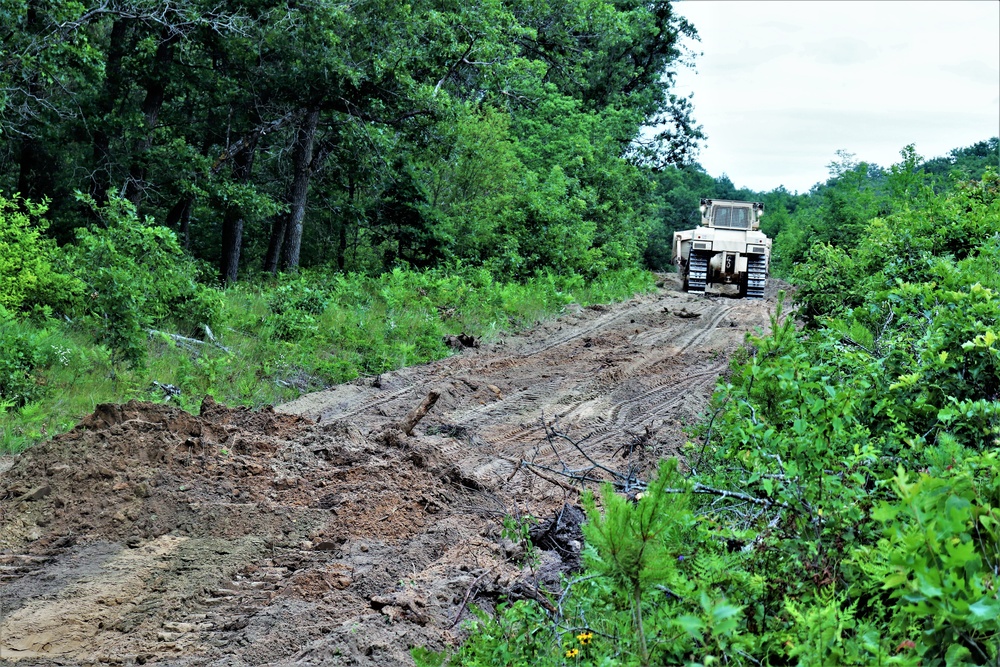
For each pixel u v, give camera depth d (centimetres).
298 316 1491
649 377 1365
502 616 442
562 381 1324
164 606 541
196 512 670
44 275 1267
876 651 310
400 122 2283
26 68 1717
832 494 442
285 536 652
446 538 658
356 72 2056
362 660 471
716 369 1433
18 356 1034
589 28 3428
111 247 1309
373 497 716
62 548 624
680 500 368
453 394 1208
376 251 2752
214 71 2120
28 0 1706
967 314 612
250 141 2211
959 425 528
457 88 2716
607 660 355
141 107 2173
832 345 721
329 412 1111
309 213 2709
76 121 1975
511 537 556
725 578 394
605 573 354
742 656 356
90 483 694
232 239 2339
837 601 379
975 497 366
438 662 407
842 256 1194
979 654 308
